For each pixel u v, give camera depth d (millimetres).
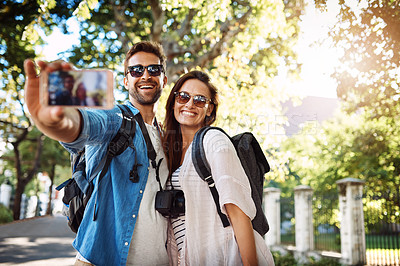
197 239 1491
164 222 1644
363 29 3527
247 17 5984
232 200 1366
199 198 1521
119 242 1491
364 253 6914
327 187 9906
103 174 1485
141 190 1564
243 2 6422
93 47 6883
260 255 1448
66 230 5492
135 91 1812
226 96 3934
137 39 7527
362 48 3557
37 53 5008
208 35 6957
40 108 904
